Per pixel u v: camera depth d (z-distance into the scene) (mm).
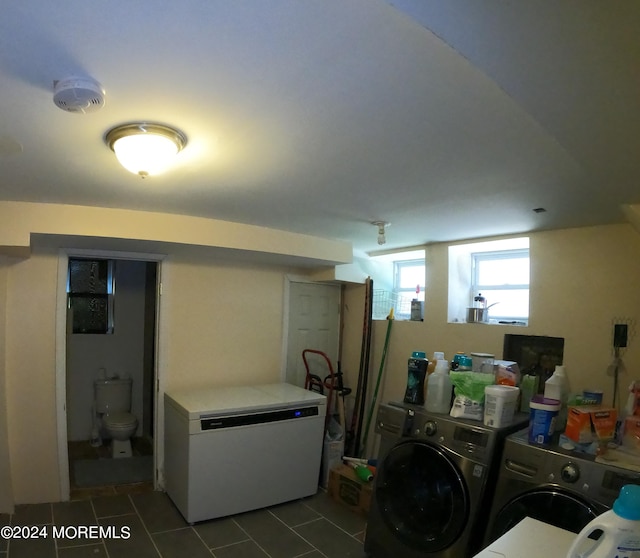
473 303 3471
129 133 1414
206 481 2807
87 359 4320
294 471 3184
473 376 2277
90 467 3686
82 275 4297
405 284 4180
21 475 2982
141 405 4531
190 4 841
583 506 1706
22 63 1044
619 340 2455
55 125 1398
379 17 870
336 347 4305
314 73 1092
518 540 1311
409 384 2578
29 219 2438
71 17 878
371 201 2283
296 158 1687
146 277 4523
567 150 1215
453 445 2172
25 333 2982
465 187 2004
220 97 1216
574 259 2688
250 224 2979
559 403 2045
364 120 1353
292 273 4016
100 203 2449
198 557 2457
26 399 2986
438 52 990
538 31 742
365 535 2541
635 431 1876
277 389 3551
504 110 1268
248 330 3770
